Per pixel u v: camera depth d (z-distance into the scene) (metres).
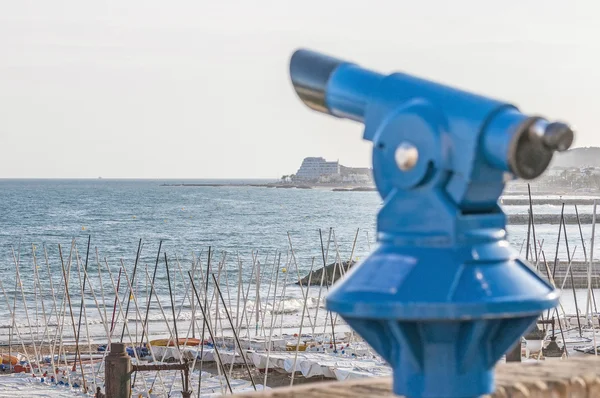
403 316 2.93
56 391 31.09
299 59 3.49
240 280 46.44
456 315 2.89
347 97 3.31
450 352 3.03
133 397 31.61
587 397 3.85
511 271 3.08
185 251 129.75
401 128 3.08
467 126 2.90
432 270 2.98
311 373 35.72
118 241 143.00
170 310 62.97
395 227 3.14
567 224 182.62
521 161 2.81
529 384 3.73
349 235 161.62
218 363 30.58
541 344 25.31
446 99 3.01
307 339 45.00
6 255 117.88
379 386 3.67
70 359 42.41
